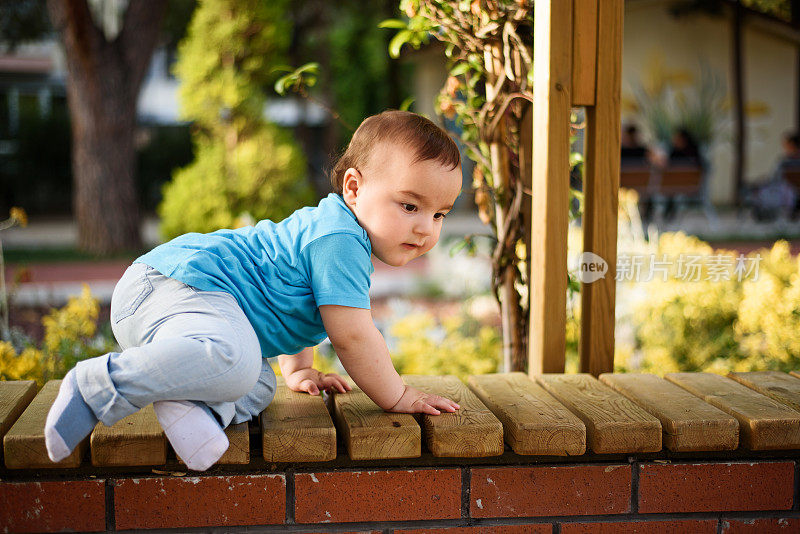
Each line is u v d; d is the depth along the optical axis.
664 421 1.88
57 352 3.64
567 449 1.79
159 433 1.70
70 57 12.28
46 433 1.55
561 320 2.28
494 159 2.71
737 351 4.13
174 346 1.61
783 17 17.62
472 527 1.86
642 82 17.77
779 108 18.16
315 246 1.83
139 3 12.41
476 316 5.35
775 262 4.78
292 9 19.66
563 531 1.89
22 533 1.75
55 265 11.03
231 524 1.80
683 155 14.57
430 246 1.93
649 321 4.51
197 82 10.67
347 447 1.80
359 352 1.81
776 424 1.84
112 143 12.55
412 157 1.82
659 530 1.91
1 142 21.12
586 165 2.31
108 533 1.77
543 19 2.21
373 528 1.84
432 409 1.86
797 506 1.94
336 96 22.31
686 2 17.36
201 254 1.84
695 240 5.07
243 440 1.74
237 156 10.46
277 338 1.91
